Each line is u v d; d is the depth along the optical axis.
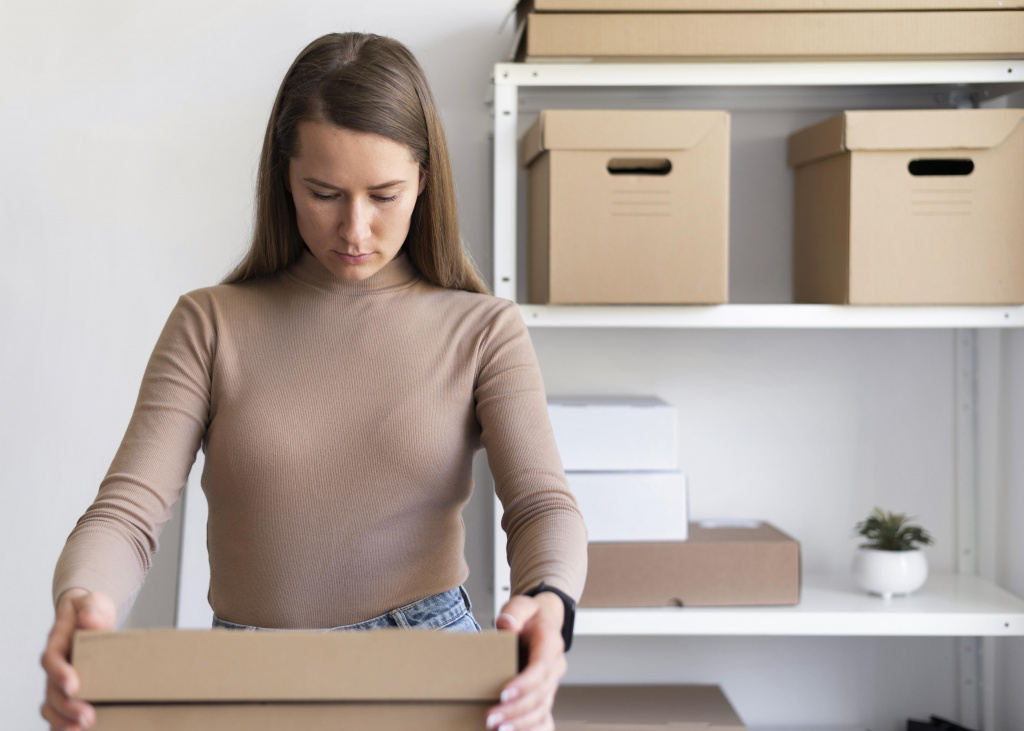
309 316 0.96
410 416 0.91
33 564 1.69
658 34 1.41
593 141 1.40
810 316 1.46
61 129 1.67
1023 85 1.60
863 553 1.60
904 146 1.41
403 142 0.88
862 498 1.79
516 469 0.88
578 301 1.41
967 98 1.72
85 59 1.66
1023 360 1.65
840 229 1.46
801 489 1.78
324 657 0.61
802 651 1.80
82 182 1.68
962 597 1.59
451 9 1.70
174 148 1.68
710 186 1.41
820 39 1.41
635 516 1.51
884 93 1.72
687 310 1.46
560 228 1.41
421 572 0.92
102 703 0.60
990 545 1.74
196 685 0.60
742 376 1.78
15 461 1.69
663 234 1.41
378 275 0.98
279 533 0.89
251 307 0.96
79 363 1.69
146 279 1.69
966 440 1.78
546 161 1.44
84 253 1.68
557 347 1.76
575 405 1.53
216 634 0.61
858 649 1.80
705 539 1.55
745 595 1.51
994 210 1.42
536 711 0.62
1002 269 1.42
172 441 0.89
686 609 1.50
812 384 1.78
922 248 1.42
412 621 0.90
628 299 1.41
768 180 1.75
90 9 1.66
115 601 0.73
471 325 0.97
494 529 1.54
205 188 1.69
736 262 1.76
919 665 1.80
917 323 1.46
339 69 0.87
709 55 1.42
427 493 0.91
